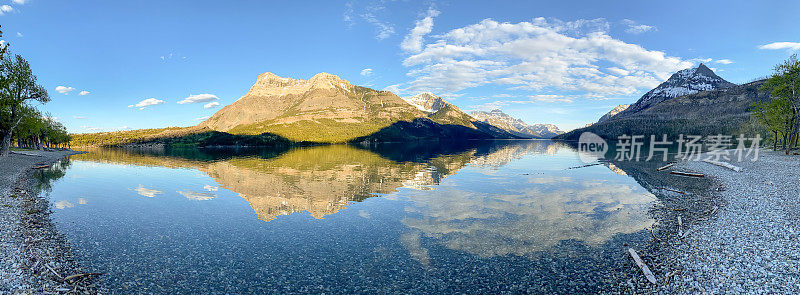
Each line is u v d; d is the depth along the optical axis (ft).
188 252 44.24
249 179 121.70
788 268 33.65
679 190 86.38
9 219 56.03
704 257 38.83
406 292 33.81
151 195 87.86
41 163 184.44
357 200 79.87
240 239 50.14
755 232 45.37
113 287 33.83
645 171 130.82
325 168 164.66
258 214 66.23
